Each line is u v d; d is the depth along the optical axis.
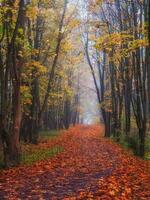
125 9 26.39
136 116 24.00
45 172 16.67
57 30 32.56
